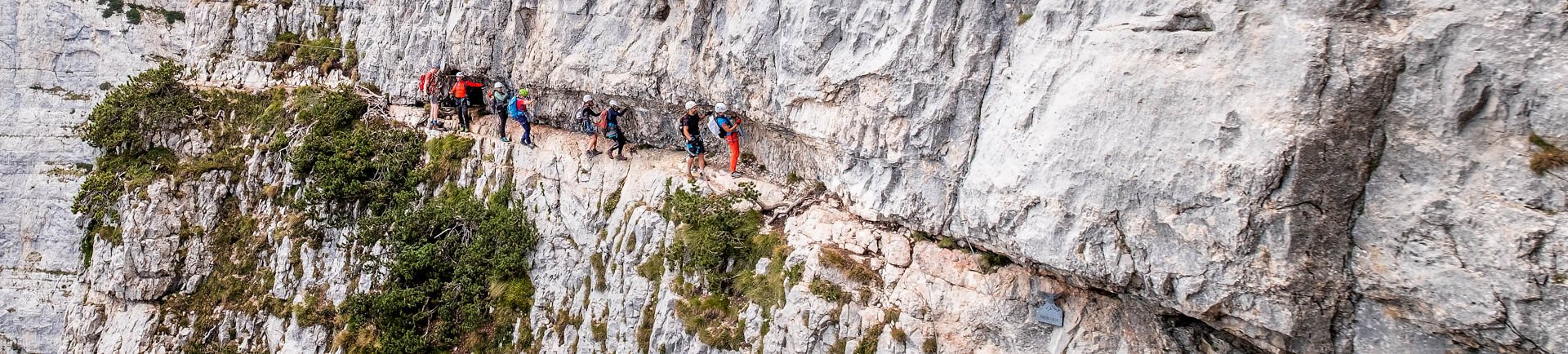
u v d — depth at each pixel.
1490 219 9.62
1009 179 12.87
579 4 20.50
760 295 16.28
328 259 22.86
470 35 23.23
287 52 28.05
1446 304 10.07
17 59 28.75
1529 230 9.30
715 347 16.44
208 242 24.47
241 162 25.38
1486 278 9.68
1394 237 10.45
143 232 24.09
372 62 26.34
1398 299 10.60
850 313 15.00
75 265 26.61
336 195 22.83
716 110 17.64
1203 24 11.05
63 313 26.31
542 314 20.05
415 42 25.27
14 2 28.89
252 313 22.95
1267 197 10.59
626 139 21.47
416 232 21.70
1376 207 10.59
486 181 22.17
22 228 27.39
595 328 18.73
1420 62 9.91
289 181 24.17
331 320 21.83
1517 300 9.48
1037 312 13.74
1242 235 10.84
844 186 16.09
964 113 13.87
